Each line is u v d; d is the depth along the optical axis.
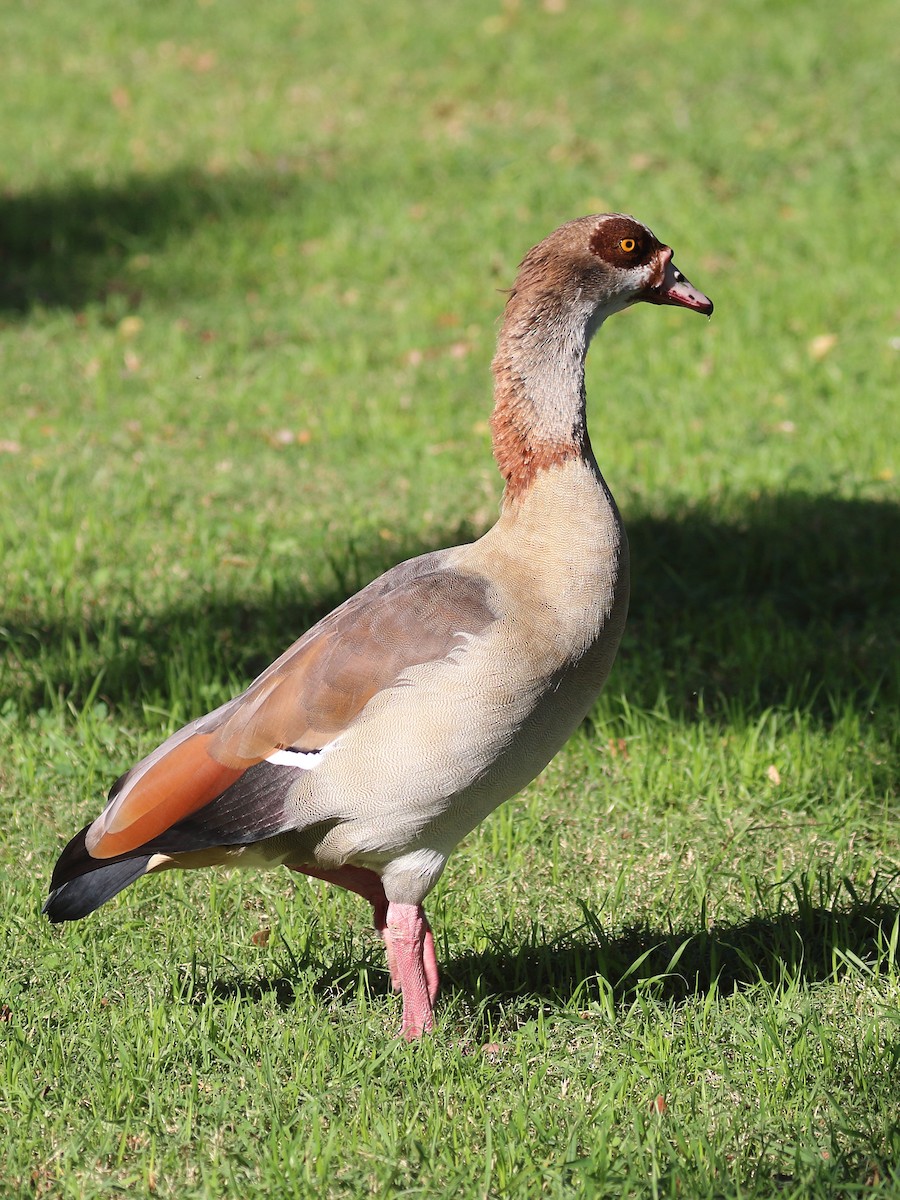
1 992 8.40
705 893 9.21
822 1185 6.62
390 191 25.03
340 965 8.77
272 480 16.27
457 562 7.89
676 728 11.37
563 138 26.66
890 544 14.43
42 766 10.99
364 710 7.42
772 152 25.50
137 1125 7.29
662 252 8.30
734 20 31.70
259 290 22.16
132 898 9.52
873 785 10.69
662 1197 6.67
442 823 7.55
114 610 13.38
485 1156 6.90
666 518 15.21
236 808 7.58
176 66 31.78
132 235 24.09
